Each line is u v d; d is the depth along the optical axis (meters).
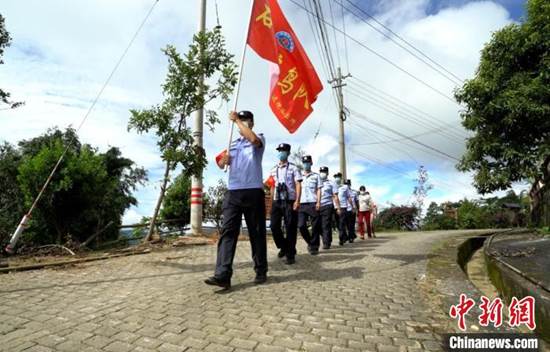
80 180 8.92
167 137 7.32
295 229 6.16
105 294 4.03
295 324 3.12
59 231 8.97
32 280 4.75
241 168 4.50
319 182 7.44
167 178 8.14
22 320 3.20
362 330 2.99
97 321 3.17
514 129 10.18
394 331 2.98
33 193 8.64
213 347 2.66
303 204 7.33
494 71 10.29
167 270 5.42
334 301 3.78
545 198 9.72
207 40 7.41
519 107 9.31
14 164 12.05
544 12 9.32
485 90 9.98
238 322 3.16
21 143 19.28
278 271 5.38
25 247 8.06
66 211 9.09
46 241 8.89
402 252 7.41
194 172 7.47
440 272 5.19
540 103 9.40
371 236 12.93
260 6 5.50
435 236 12.41
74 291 4.17
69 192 8.84
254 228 4.55
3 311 3.45
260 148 4.59
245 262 6.15
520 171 10.04
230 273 4.22
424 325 3.11
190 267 5.66
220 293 4.08
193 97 7.36
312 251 7.28
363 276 4.98
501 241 7.79
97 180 9.31
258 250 4.59
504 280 4.30
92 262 6.18
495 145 10.16
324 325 3.10
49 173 8.59
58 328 3.02
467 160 11.08
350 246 8.95
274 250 7.93
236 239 4.39
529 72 9.91
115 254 7.05
